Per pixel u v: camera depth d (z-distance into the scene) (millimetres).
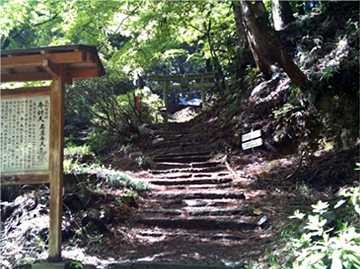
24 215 3959
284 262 3055
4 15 7559
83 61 3303
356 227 3090
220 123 9406
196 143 9273
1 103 3486
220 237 4129
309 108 6781
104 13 8281
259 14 6469
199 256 3570
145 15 7523
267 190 5730
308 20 8367
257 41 6816
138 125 11508
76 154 6668
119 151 9641
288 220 4195
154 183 6773
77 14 7945
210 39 11984
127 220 4695
